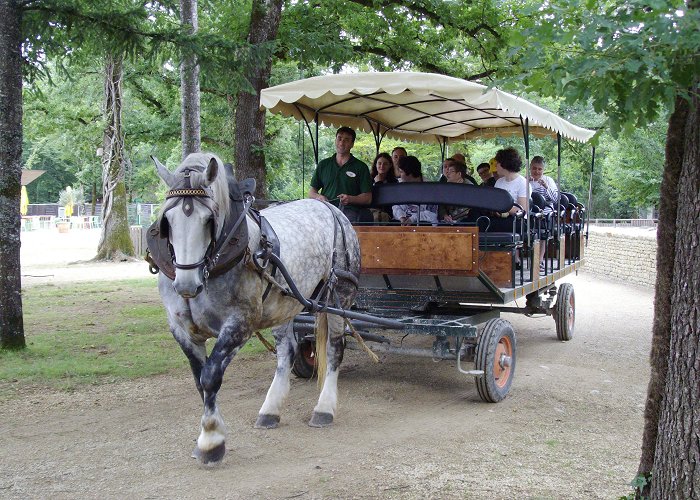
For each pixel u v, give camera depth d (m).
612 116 3.32
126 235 23.73
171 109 23.47
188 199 4.50
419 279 7.19
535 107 7.36
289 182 31.59
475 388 7.46
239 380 7.77
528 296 9.61
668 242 3.67
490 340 6.69
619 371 8.32
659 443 3.62
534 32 3.23
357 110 8.72
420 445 5.52
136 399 6.89
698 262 3.41
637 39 2.95
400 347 7.05
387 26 14.80
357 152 20.36
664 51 3.10
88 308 12.88
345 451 5.39
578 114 16.48
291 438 5.73
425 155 18.14
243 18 13.43
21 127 8.61
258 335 6.02
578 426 6.09
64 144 25.45
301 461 5.17
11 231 8.66
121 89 22.45
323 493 4.54
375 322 6.55
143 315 12.05
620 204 41.84
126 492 4.55
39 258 24.70
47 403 6.71
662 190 3.68
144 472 4.92
